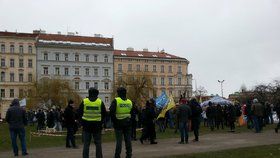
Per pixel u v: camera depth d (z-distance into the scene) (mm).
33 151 19109
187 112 21344
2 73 109375
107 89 118875
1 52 109438
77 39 117938
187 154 15695
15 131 17266
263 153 15992
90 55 117750
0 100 107812
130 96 87125
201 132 30062
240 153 16031
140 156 15555
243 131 30297
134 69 124500
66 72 115062
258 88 113312
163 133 30828
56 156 16578
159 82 128500
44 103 79875
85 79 116812
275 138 23391
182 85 131500
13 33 110938
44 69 112938
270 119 41344
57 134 33562
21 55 110875
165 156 15234
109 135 29484
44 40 113625
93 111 13141
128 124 13953
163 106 35094
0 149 21453
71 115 20484
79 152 18125
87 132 13234
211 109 33094
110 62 119812
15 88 110062
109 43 120750
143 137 21812
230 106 34094
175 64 131375
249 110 33031
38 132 37000
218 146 19328
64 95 81750
